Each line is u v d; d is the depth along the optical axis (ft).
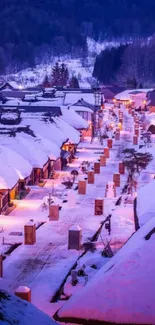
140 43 627.87
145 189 75.25
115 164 154.81
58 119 182.60
